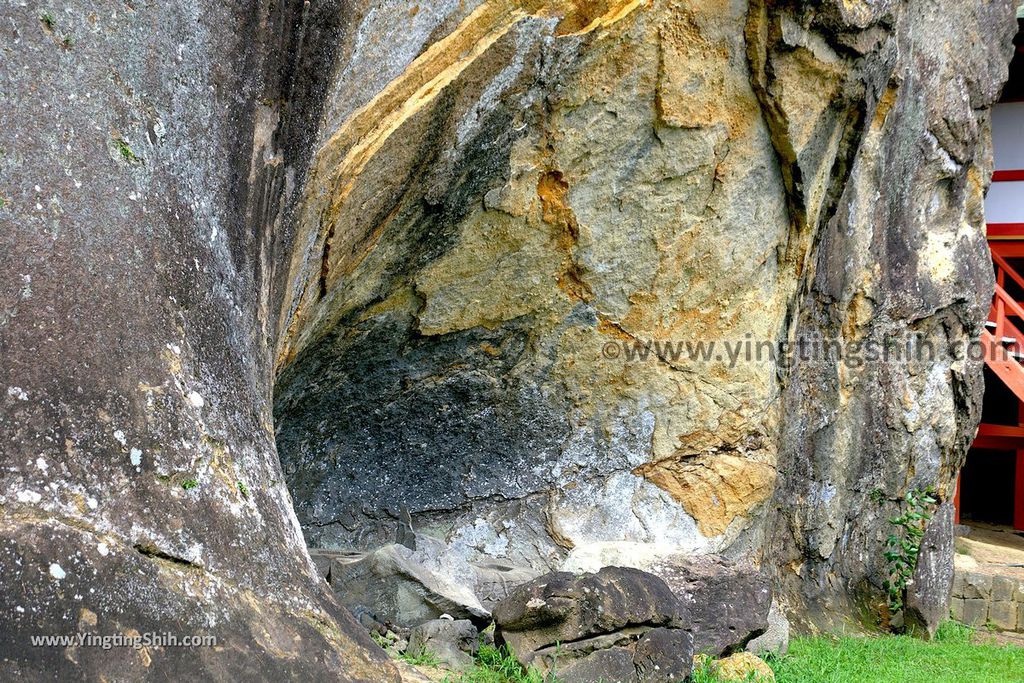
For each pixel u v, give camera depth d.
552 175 5.85
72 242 3.02
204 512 3.17
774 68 5.90
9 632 2.58
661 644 5.12
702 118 5.97
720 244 6.42
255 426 3.61
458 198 5.46
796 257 6.78
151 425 3.11
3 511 2.69
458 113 4.97
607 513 6.75
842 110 6.33
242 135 3.68
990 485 14.84
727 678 5.84
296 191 4.04
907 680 6.63
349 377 5.85
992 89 9.16
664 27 5.65
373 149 4.45
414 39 4.48
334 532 6.16
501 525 6.55
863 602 8.62
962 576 9.64
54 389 2.88
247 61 3.65
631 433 6.74
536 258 6.04
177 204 3.43
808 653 7.16
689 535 6.90
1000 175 12.84
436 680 4.78
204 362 3.41
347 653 3.34
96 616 2.76
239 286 3.71
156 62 3.35
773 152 6.28
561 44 5.37
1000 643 8.71
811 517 8.17
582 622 5.05
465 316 6.00
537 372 6.43
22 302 2.85
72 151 3.07
